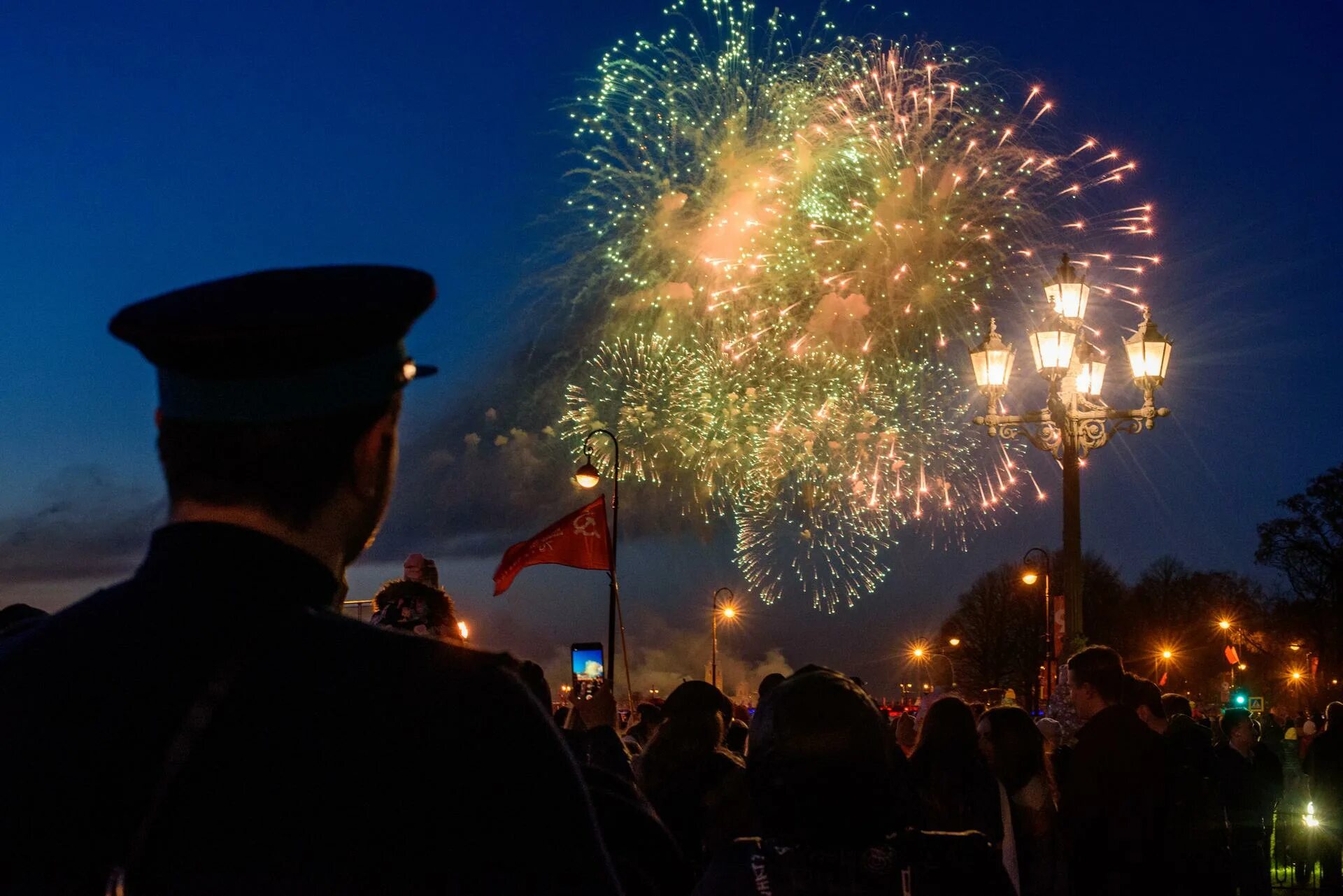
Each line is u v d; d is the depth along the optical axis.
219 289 1.28
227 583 1.23
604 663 10.43
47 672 1.21
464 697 1.22
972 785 5.14
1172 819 6.06
